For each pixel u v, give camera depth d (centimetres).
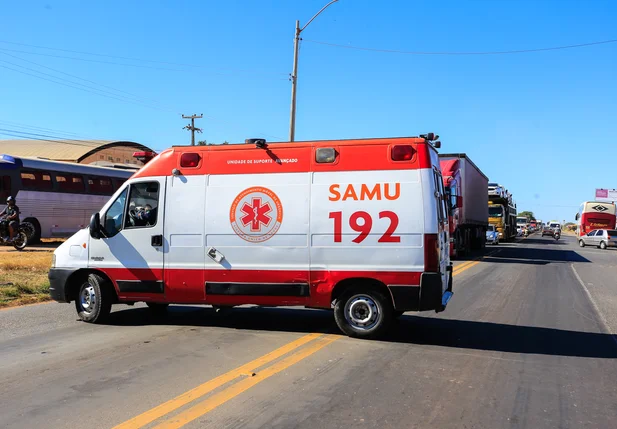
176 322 841
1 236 2095
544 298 1191
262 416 452
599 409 483
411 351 675
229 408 469
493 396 512
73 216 2502
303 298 735
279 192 741
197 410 463
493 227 4222
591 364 634
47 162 2406
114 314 908
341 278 717
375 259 707
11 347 675
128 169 3016
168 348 672
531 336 782
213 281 762
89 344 693
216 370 579
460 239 2447
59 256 841
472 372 590
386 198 707
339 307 731
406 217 700
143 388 519
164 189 788
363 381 548
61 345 687
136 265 795
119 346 682
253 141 761
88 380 543
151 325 817
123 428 425
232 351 659
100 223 819
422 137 727
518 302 1122
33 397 494
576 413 473
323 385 533
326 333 765
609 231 3978
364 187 715
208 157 777
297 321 853
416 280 696
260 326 812
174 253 779
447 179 2072
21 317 877
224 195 762
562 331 823
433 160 741
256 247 746
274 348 674
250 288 749
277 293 741
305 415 455
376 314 722
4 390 513
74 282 845
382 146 720
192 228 771
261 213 745
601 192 10250
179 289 778
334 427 431
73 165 2531
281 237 738
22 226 2150
